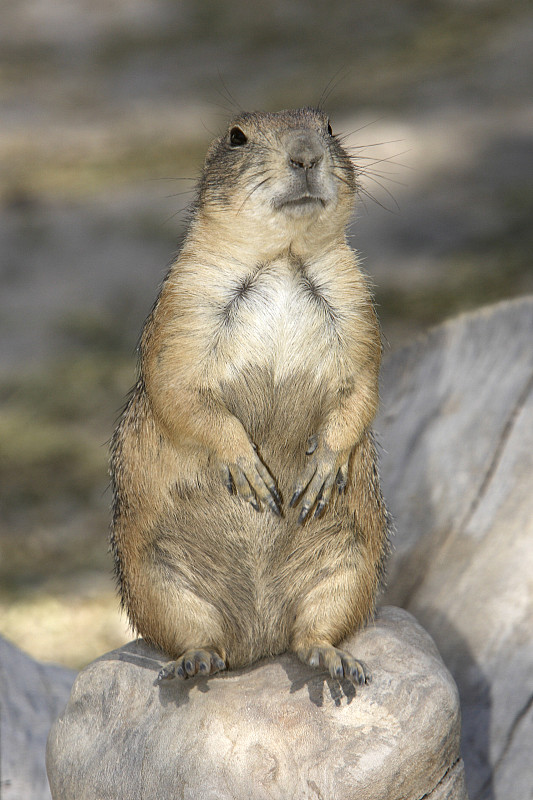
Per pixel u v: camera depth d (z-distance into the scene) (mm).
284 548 7641
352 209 7801
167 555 7676
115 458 8148
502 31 44469
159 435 7527
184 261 7664
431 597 10078
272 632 7809
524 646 9453
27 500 17797
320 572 7641
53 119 43094
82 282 27750
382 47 45938
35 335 24750
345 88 40656
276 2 54281
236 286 7547
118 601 15047
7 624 14547
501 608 9773
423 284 24188
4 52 53250
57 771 7344
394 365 12359
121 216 31969
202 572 7695
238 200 7324
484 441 11023
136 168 35781
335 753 6680
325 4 52969
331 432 7465
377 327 7824
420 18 48875
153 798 6832
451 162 32156
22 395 21625
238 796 6633
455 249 26328
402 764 6676
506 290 22984
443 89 38625
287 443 7781
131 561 7770
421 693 6871
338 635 7488
